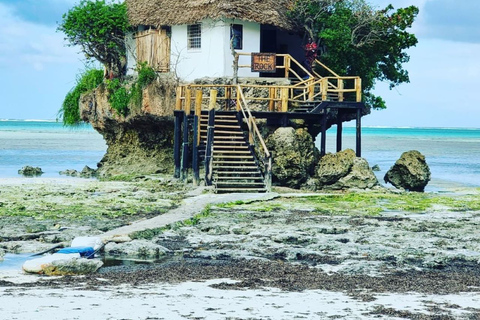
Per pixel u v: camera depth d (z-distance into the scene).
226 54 41.94
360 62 46.19
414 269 19.36
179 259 20.38
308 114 38.19
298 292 16.47
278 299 15.75
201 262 19.94
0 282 16.95
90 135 152.25
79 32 46.19
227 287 16.86
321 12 43.88
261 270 18.88
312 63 43.16
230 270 18.78
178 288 16.67
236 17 41.25
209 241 22.80
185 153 37.91
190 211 28.23
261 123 39.88
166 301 15.38
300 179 37.50
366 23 44.44
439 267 19.69
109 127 47.72
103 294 15.91
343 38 43.69
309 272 18.75
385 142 140.50
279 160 37.16
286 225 25.59
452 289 17.05
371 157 84.62
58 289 16.33
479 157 85.38
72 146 97.31
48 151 83.12
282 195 33.03
